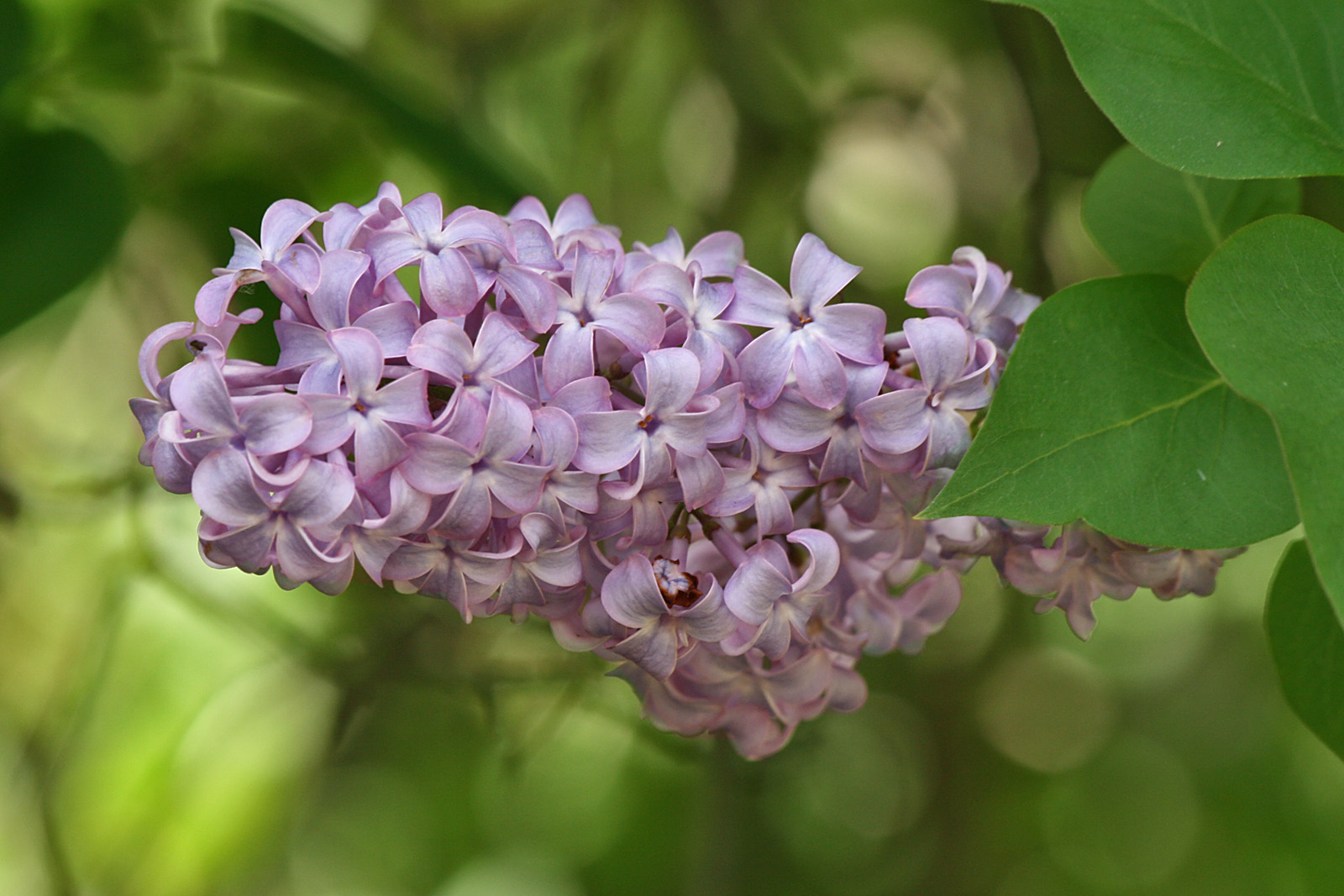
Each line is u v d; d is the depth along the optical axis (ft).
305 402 2.44
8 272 2.78
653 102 4.23
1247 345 2.42
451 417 2.45
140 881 3.84
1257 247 2.43
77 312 3.35
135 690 3.91
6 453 3.33
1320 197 2.73
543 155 4.28
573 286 2.48
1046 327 2.47
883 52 4.31
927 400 2.49
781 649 2.53
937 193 4.34
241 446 2.44
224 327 2.50
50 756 3.23
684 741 3.21
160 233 3.28
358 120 3.16
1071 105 3.43
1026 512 2.45
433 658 3.26
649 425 2.47
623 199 4.05
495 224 2.48
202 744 3.78
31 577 4.11
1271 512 2.47
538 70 4.28
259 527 2.45
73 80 2.91
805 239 2.50
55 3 2.93
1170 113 2.47
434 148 2.97
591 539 2.51
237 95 3.39
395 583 2.50
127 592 3.15
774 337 2.48
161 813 3.76
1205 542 2.46
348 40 4.01
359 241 2.51
